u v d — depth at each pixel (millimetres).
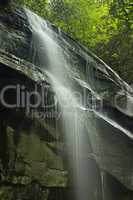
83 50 9609
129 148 8820
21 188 6992
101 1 13688
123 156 8578
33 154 7328
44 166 7406
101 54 15055
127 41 14422
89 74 9242
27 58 7711
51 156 7590
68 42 9250
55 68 8367
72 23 13273
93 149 8094
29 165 7203
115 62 15242
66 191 7730
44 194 7301
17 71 6738
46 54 8297
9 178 6887
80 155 8000
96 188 8094
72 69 8766
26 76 6867
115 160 8406
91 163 8094
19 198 6918
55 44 8719
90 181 8047
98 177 8148
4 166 6934
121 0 9180
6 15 7723
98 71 9523
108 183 8289
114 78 9953
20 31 7891
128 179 8406
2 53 6820
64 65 8625
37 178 7238
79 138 8008
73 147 7945
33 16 8531
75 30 13281
